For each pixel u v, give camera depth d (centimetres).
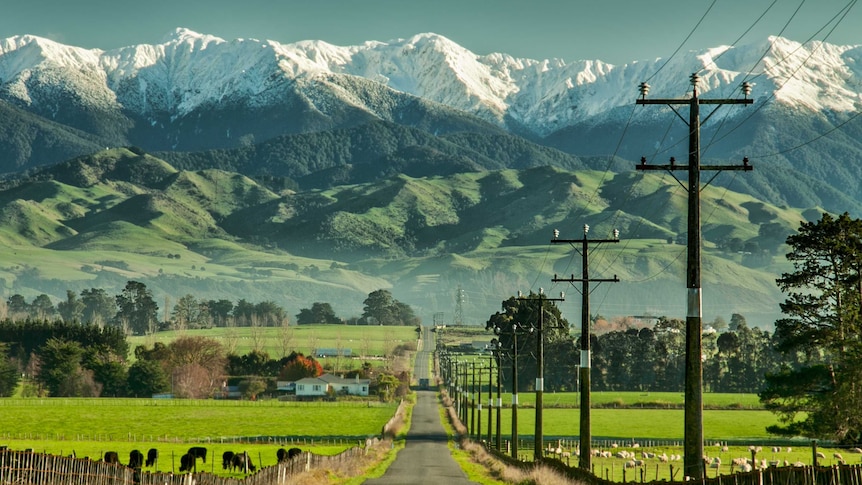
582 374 9300
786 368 14362
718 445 17375
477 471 10588
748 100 5969
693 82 6088
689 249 6112
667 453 16250
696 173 6075
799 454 14588
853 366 13238
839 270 14825
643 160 6144
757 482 5050
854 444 14375
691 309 6091
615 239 9519
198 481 6962
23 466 4962
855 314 14212
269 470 7569
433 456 13775
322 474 8906
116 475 6138
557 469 8438
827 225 14888
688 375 6081
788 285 15225
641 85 6081
